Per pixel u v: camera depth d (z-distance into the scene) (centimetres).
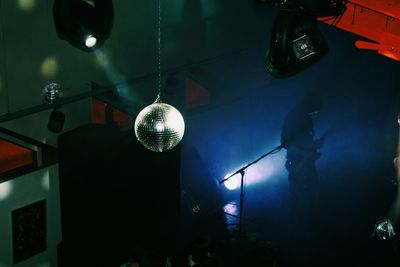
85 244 788
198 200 922
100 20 435
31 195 771
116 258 788
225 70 1039
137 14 883
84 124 849
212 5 987
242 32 1045
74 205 779
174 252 823
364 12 1058
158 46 932
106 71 870
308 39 468
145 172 800
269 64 491
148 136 486
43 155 800
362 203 962
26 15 752
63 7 418
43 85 794
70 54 815
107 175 772
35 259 800
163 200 826
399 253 833
